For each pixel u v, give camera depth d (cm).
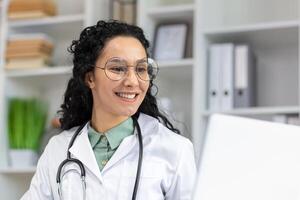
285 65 300
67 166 149
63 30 340
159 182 142
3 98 322
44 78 334
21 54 318
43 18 323
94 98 149
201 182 94
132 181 141
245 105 277
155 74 146
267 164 93
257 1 310
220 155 94
